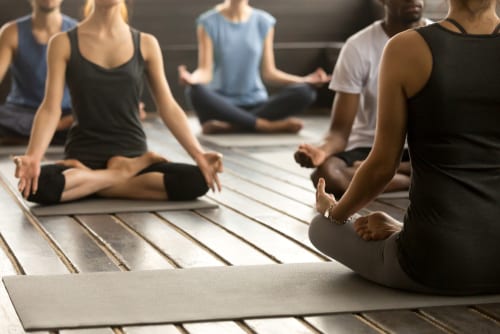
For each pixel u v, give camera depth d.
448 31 2.80
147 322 2.69
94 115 4.61
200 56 7.69
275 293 2.97
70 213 4.27
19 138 6.80
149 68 4.70
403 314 2.80
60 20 6.67
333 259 3.31
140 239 3.81
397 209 4.47
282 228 4.04
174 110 4.65
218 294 2.96
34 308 2.79
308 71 9.46
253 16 7.77
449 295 2.96
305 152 4.62
